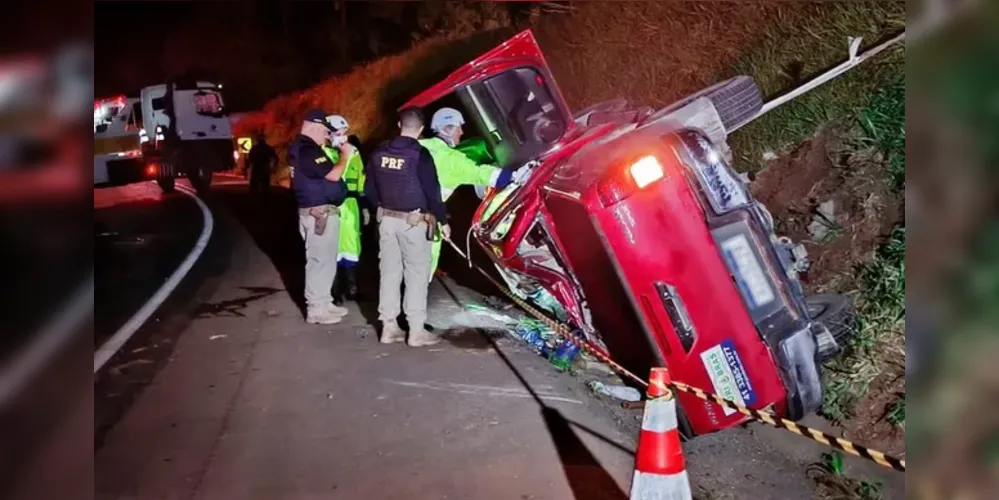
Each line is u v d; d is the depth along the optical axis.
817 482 5.18
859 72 7.97
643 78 11.63
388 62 22.64
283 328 8.06
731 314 5.10
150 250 12.84
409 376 6.62
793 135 8.37
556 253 6.59
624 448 5.35
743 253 5.12
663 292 5.14
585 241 6.13
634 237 5.14
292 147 8.05
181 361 7.11
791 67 8.91
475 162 7.66
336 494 4.68
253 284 10.19
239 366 6.95
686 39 11.09
